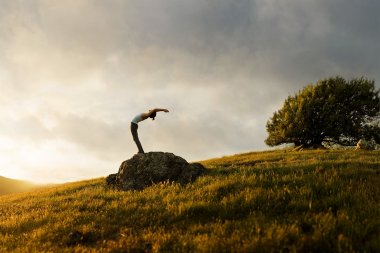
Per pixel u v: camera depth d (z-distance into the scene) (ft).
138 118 58.44
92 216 38.01
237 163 93.15
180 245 25.71
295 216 29.25
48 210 45.06
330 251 22.52
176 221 32.83
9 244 31.40
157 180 53.42
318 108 170.81
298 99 178.91
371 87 171.63
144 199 43.01
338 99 170.30
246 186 40.88
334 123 171.73
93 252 26.50
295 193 35.19
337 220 26.78
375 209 28.55
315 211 30.37
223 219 31.45
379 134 171.32
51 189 89.51
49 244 29.71
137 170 54.85
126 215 36.88
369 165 53.78
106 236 31.30
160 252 25.23
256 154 133.18
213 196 38.27
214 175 52.54
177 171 54.34
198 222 31.32
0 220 44.27
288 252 22.77
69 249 27.81
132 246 26.66
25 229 36.83
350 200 31.60
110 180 60.03
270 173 48.42
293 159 89.04
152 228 31.45
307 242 23.25
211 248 23.52
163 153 56.65
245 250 22.94
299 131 173.99
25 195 81.66
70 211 41.81
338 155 86.89
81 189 73.56
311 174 43.24
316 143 178.40
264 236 24.85
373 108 170.60
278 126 183.32
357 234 24.23
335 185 36.37
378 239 22.95
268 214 30.86
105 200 47.60
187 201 37.22
